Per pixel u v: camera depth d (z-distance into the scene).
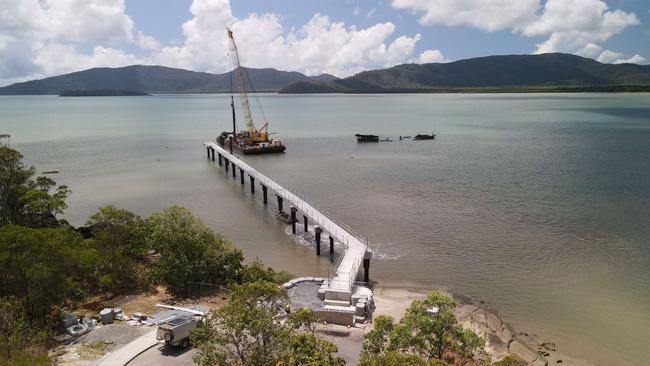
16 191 60.44
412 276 54.69
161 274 46.44
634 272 54.34
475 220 74.25
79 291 43.22
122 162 136.00
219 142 178.25
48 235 40.72
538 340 41.00
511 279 53.38
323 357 25.50
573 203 82.38
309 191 96.94
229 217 80.62
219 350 28.12
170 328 33.69
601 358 38.38
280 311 35.69
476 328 42.72
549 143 157.75
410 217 76.62
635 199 83.88
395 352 26.02
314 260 61.25
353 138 189.88
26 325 33.44
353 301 43.84
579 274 54.19
